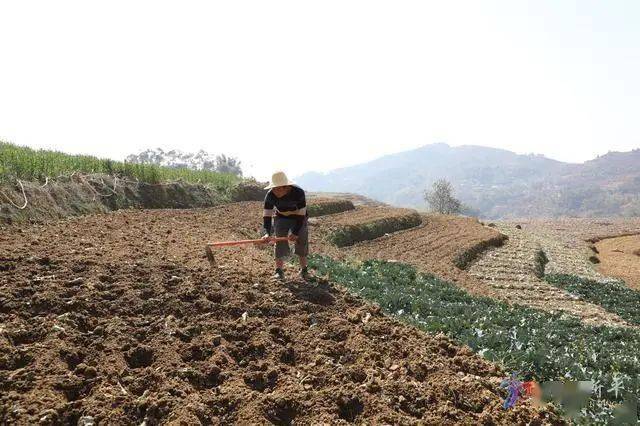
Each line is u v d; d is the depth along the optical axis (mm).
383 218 28328
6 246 9328
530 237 34625
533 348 8797
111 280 8188
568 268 26719
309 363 6668
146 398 5301
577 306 17703
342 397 5832
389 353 7324
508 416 6152
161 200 20797
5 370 5434
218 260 10758
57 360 5742
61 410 4926
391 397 6035
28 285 7410
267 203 9203
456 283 18016
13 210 12484
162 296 7824
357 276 13625
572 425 6449
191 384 5844
